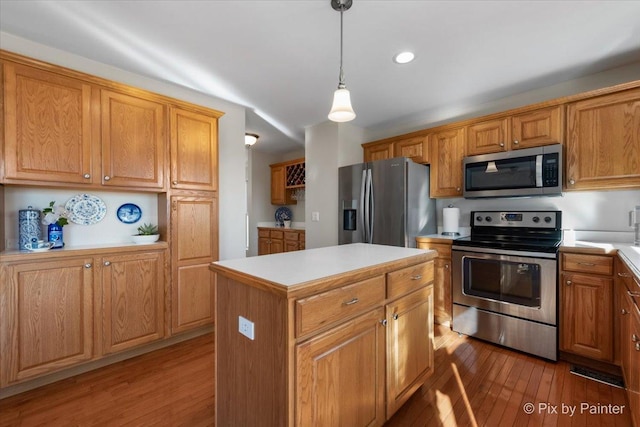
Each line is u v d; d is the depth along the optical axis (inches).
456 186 116.0
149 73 94.7
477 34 73.9
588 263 78.5
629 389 60.9
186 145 97.2
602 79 93.8
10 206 76.7
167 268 92.1
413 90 107.9
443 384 72.6
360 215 128.9
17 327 66.9
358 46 79.6
